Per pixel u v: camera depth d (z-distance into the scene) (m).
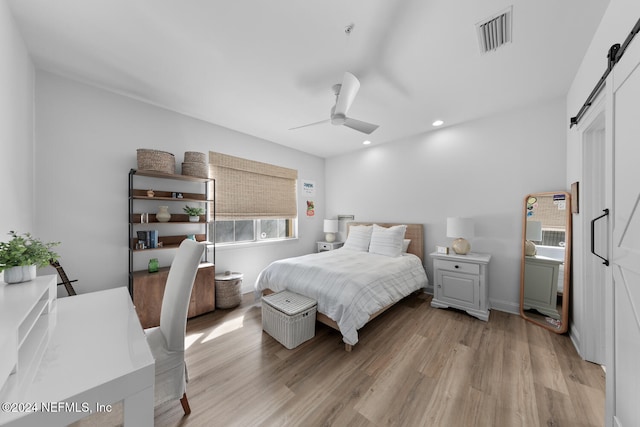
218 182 3.34
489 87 2.36
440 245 3.53
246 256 3.69
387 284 2.56
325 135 3.76
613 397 1.12
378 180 4.25
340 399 1.53
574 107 2.23
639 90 0.94
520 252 2.85
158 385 1.26
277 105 2.73
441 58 1.92
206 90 2.41
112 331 1.01
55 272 2.18
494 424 1.34
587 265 1.92
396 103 2.70
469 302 2.80
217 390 1.61
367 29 1.62
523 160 2.82
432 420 1.37
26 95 1.84
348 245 4.00
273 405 1.48
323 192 5.05
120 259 2.50
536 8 1.45
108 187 2.44
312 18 1.53
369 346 2.16
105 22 1.57
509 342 2.21
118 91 2.45
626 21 1.25
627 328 1.02
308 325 2.23
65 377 0.71
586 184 1.94
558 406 1.46
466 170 3.26
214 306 2.94
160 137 2.79
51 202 2.15
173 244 2.79
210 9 1.46
